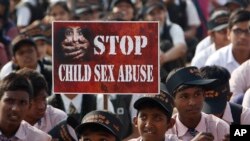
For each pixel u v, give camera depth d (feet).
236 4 55.01
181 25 57.16
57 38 30.53
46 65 40.11
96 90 30.50
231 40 40.75
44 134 28.86
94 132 27.14
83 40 30.55
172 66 47.09
